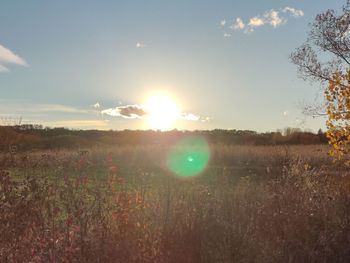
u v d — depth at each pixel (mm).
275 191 8430
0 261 5195
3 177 5797
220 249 6258
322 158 18125
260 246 6539
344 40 13500
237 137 51250
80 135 56219
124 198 6219
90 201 6168
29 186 5797
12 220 5527
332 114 11727
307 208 7613
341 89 11688
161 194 6941
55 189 5953
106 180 6523
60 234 5633
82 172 6328
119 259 5699
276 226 7102
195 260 6156
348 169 11250
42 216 5617
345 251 6875
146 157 29859
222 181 8766
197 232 6305
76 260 5438
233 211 7176
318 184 9227
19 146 7727
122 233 5914
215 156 30297
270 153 28297
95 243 5660
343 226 7355
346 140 11617
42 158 6688
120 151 31094
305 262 6562
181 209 6668
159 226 6281
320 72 13883
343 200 8234
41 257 5328
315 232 7074
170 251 6105
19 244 5387
